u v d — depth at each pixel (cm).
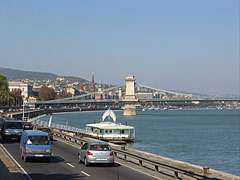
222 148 11156
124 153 4328
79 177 3169
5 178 2995
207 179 2755
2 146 5600
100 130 10481
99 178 3134
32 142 4025
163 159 4381
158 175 3384
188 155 9494
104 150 3772
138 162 4303
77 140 6388
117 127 10631
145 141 12562
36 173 3344
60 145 6159
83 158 3897
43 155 4000
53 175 3250
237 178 3030
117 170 3606
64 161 4197
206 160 8694
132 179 3136
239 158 9069
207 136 15388
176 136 15088
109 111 12538
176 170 3159
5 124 6494
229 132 17750
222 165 7988
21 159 4241
